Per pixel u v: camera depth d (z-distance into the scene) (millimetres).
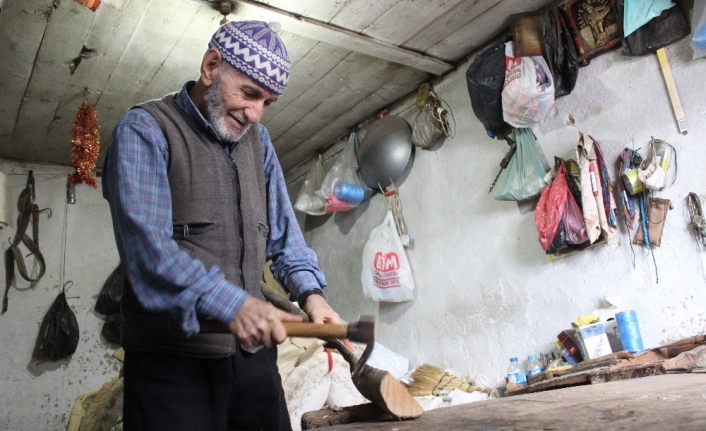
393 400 1447
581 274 3227
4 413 4840
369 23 3385
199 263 1260
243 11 3225
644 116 2973
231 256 1489
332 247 5281
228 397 1461
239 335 1225
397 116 4422
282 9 3221
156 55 3682
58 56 3605
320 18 3318
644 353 2537
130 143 1384
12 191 5188
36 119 4449
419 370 3934
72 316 5129
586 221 2977
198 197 1462
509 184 3441
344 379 3004
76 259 5348
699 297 2732
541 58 3246
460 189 3979
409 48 3705
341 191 4512
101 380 5223
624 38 2988
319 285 1733
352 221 5039
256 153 1678
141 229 1259
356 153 4793
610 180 3072
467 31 3564
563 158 3314
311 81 4176
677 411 1235
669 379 1951
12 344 4969
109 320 5246
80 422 3494
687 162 2799
